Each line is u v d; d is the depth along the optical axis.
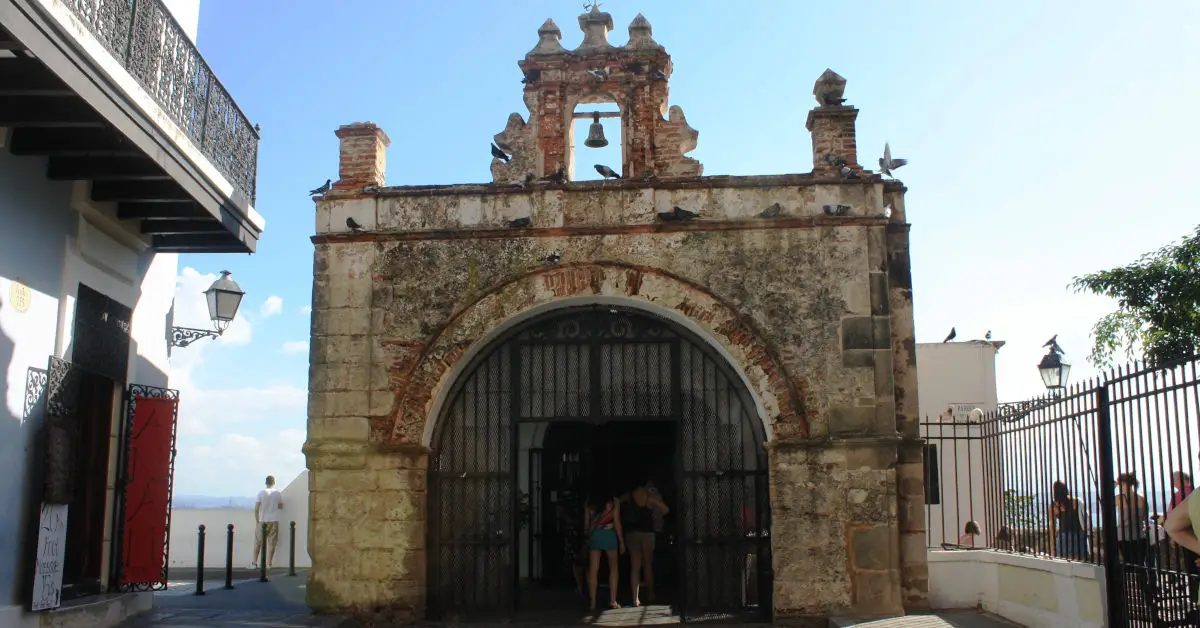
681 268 11.79
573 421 12.05
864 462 11.30
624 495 13.62
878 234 11.80
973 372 19.70
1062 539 10.01
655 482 16.58
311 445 11.64
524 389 12.16
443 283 11.95
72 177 9.59
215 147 10.89
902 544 11.45
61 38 7.40
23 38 6.97
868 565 11.12
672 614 12.21
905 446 11.65
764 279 11.73
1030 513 10.87
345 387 11.79
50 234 9.58
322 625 10.51
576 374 12.14
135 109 8.57
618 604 13.20
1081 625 9.16
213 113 10.81
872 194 11.85
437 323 11.88
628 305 11.97
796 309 11.65
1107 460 8.84
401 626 11.20
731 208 11.88
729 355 11.62
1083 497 9.22
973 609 11.61
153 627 10.27
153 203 10.77
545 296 11.82
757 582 11.70
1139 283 15.70
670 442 16.62
